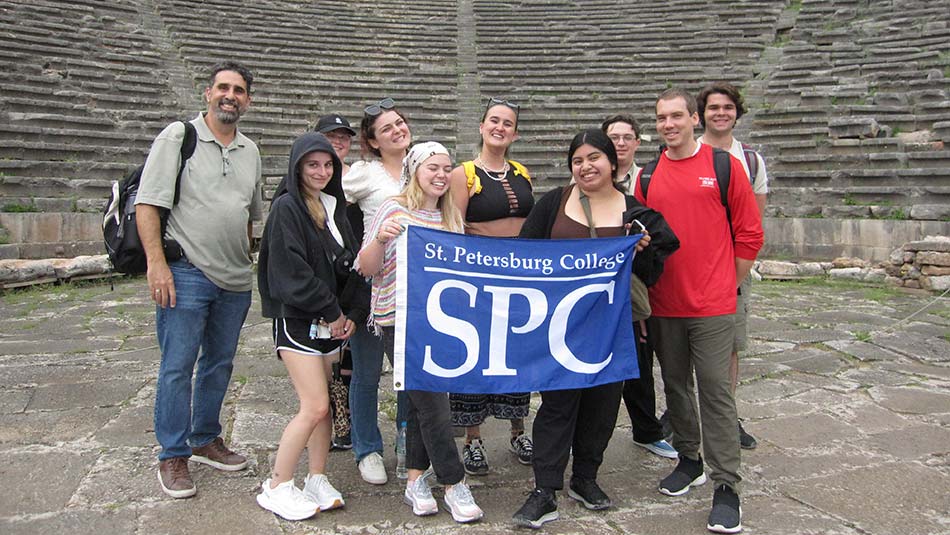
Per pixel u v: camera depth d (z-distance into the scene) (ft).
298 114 53.93
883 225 38.99
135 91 52.13
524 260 10.60
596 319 10.69
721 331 10.85
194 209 11.52
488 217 12.73
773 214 42.96
